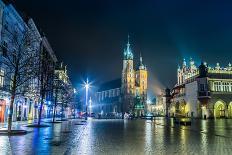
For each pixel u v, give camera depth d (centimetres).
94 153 1374
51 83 4197
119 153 1374
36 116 6188
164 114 11469
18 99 4781
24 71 2959
